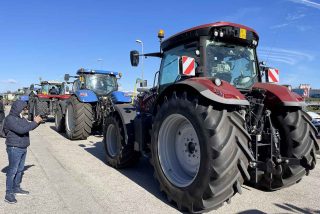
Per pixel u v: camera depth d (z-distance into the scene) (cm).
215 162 379
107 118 676
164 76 557
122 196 482
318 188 526
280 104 466
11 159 464
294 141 459
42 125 1471
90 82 1138
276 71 526
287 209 434
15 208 432
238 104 390
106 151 675
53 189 510
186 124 459
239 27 480
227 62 490
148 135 546
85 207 437
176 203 442
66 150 830
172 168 466
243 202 458
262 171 439
